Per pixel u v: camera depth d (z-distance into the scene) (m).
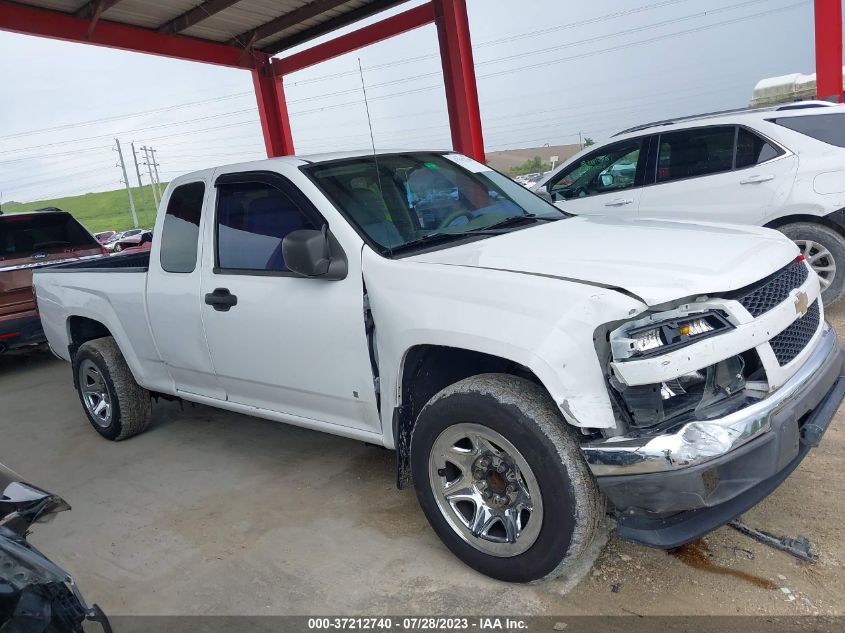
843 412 4.05
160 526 3.76
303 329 3.37
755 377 2.49
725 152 6.09
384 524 3.46
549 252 2.91
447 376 3.14
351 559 3.18
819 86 9.04
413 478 2.99
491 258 2.93
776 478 2.53
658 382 2.32
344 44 12.67
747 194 5.95
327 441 4.74
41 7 10.30
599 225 3.45
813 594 2.55
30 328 7.83
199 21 11.33
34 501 2.01
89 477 4.61
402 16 11.79
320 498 3.85
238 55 13.31
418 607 2.76
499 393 2.61
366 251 3.14
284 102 13.93
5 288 7.67
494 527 2.88
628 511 2.45
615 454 2.36
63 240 9.00
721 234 3.08
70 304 5.14
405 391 3.05
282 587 3.03
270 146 14.02
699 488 2.28
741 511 2.43
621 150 6.72
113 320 4.75
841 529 2.92
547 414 2.53
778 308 2.57
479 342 2.63
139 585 3.20
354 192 3.44
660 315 2.39
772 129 5.85
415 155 3.99
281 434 4.99
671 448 2.28
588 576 2.82
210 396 4.29
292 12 11.88
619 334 2.36
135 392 5.07
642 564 2.86
